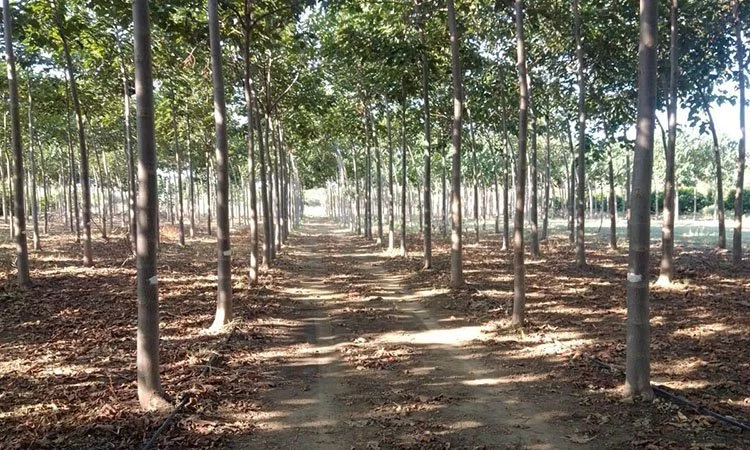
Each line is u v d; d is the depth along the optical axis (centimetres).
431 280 1349
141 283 508
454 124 1205
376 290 1244
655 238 2659
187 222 4262
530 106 1859
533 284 1256
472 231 3403
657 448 430
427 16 1374
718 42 1417
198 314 948
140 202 503
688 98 1545
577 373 626
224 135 873
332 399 561
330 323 911
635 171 514
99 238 2486
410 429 483
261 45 1357
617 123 1692
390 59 1298
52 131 2239
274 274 1481
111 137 2348
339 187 4888
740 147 1475
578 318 901
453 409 531
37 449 429
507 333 815
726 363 637
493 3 1345
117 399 537
